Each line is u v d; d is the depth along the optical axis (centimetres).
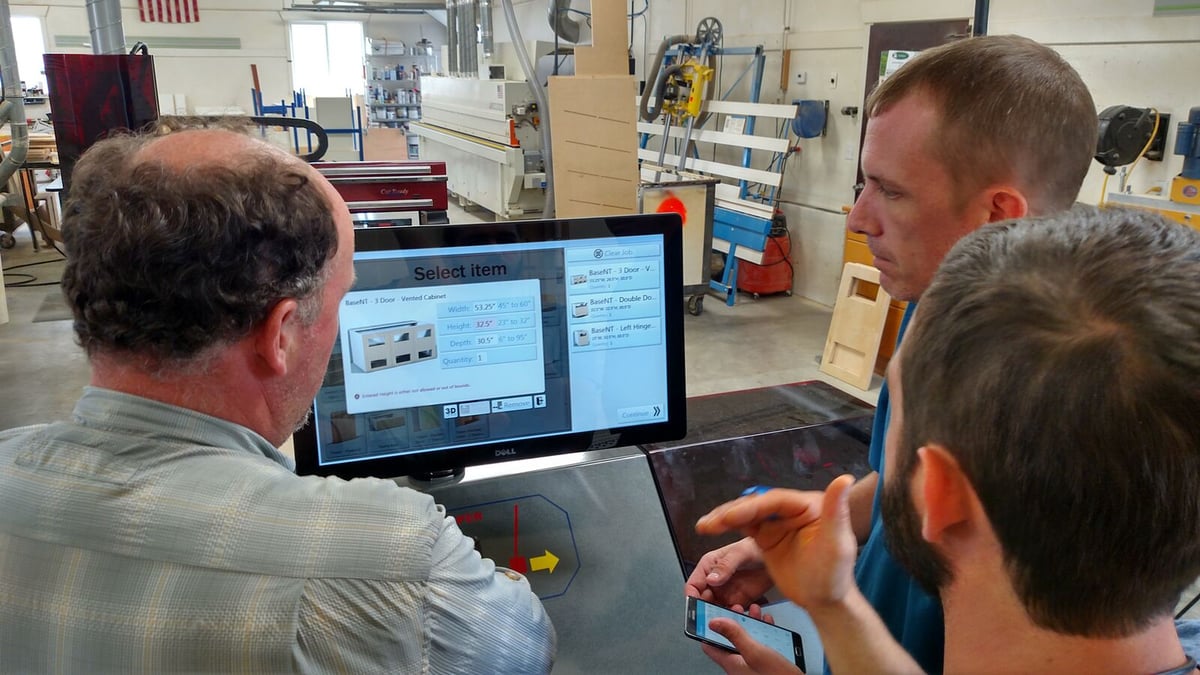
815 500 52
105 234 54
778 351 416
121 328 56
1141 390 34
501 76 566
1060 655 40
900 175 82
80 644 56
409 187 266
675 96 520
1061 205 81
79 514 57
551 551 101
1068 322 35
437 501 107
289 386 66
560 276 101
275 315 60
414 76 1080
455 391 101
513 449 104
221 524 57
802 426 133
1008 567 40
